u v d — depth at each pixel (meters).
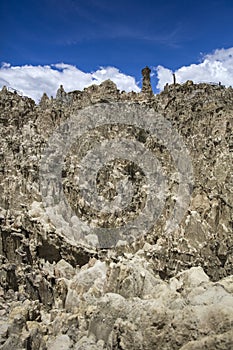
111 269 19.06
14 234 24.23
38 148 30.70
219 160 26.05
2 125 34.97
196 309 11.96
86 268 23.36
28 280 22.53
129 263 18.97
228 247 21.91
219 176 25.19
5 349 15.41
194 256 22.41
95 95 38.94
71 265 24.27
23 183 27.47
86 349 13.86
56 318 18.50
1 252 24.55
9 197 26.97
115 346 13.23
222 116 29.34
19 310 18.77
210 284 14.11
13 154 30.91
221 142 27.30
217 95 33.22
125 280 17.86
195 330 11.50
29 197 26.92
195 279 16.47
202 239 22.91
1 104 37.91
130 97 38.72
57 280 22.27
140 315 13.29
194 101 32.78
